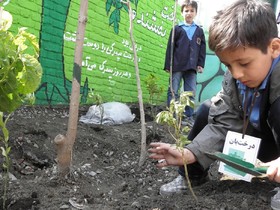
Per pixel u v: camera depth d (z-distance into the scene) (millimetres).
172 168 2230
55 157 2293
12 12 3236
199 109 1848
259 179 1863
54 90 3891
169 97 4727
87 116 3783
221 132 1714
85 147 2553
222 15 1373
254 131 1727
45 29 3680
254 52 1312
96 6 4504
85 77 4434
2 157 2047
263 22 1310
